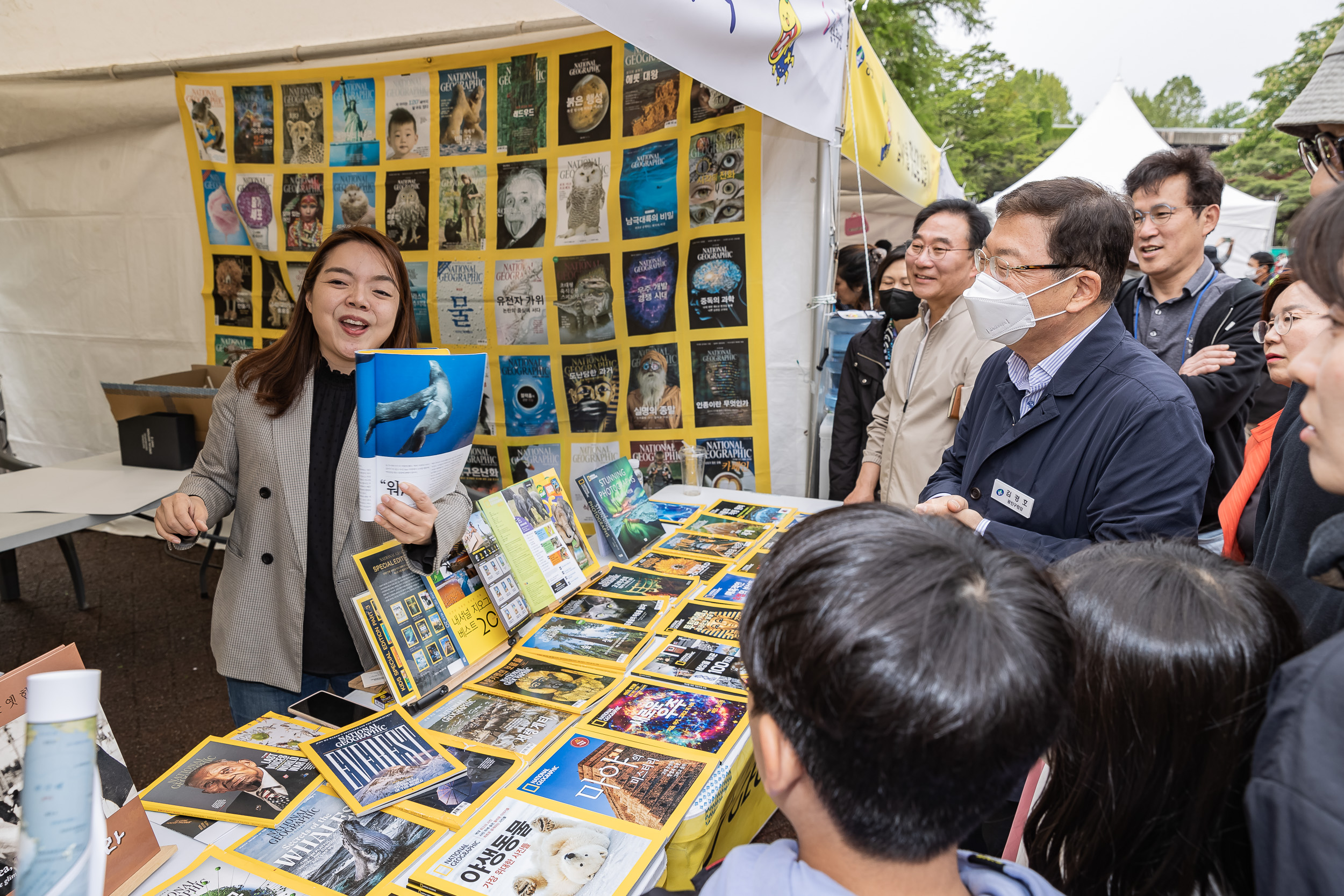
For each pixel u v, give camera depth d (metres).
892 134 3.34
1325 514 0.94
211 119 3.22
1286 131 1.13
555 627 1.53
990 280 1.43
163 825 0.98
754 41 1.77
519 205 2.85
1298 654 0.64
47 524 2.15
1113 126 8.07
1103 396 1.37
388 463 1.22
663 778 1.05
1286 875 0.47
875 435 2.52
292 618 1.48
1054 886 0.74
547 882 0.86
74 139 3.54
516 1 2.63
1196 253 2.22
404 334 1.60
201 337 3.62
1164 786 0.64
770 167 2.54
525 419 3.01
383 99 2.95
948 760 0.44
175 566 3.96
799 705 0.47
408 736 1.15
